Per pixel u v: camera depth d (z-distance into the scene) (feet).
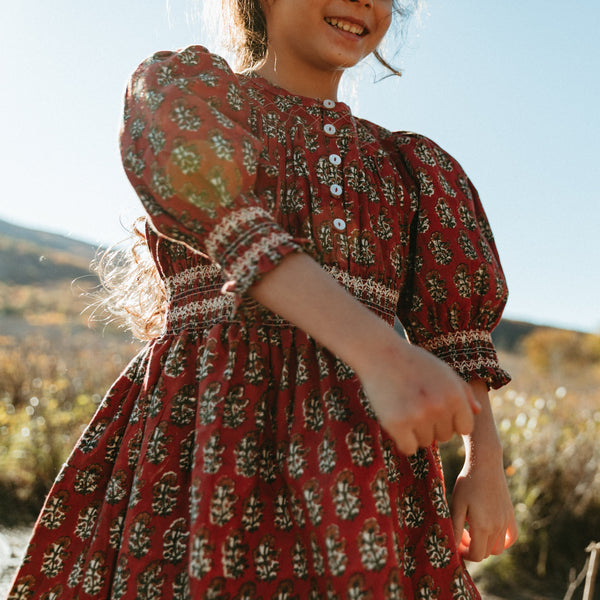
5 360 22.40
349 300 2.67
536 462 13.71
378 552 2.73
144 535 3.09
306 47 3.84
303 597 2.91
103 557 3.24
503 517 3.62
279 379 3.20
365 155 3.84
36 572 3.39
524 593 11.50
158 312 4.49
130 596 3.01
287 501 3.04
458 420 2.54
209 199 2.83
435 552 3.26
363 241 3.51
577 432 16.37
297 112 3.76
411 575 3.23
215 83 3.29
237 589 2.82
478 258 3.85
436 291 3.83
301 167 3.53
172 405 3.29
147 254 4.44
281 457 3.05
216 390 3.08
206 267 3.46
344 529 2.76
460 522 3.61
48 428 15.71
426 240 3.87
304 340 3.23
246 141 2.99
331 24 3.80
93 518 3.49
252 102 3.60
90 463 3.54
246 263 2.71
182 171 2.84
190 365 3.36
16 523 12.26
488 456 3.71
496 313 3.93
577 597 11.32
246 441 3.02
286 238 2.73
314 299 2.64
